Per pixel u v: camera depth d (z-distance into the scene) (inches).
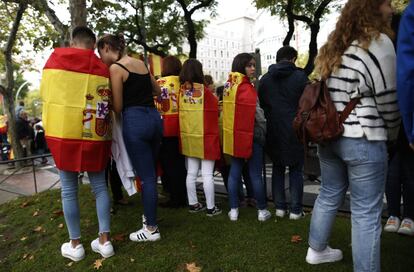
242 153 133.8
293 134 130.3
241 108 132.6
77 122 107.0
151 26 424.8
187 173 153.8
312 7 378.6
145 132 117.6
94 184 117.0
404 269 97.0
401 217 129.5
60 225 148.7
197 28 444.1
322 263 102.0
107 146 114.7
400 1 248.7
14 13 378.6
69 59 106.6
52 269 114.6
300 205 139.0
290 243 116.3
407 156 113.0
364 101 81.0
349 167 84.4
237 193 142.2
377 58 77.7
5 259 129.6
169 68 154.2
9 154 463.2
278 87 131.4
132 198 177.9
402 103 66.2
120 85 114.3
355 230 83.6
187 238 125.2
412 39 63.3
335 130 82.3
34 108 1269.7
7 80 375.6
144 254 115.4
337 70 83.1
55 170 348.8
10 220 170.1
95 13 327.6
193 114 143.0
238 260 107.3
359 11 81.0
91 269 109.6
